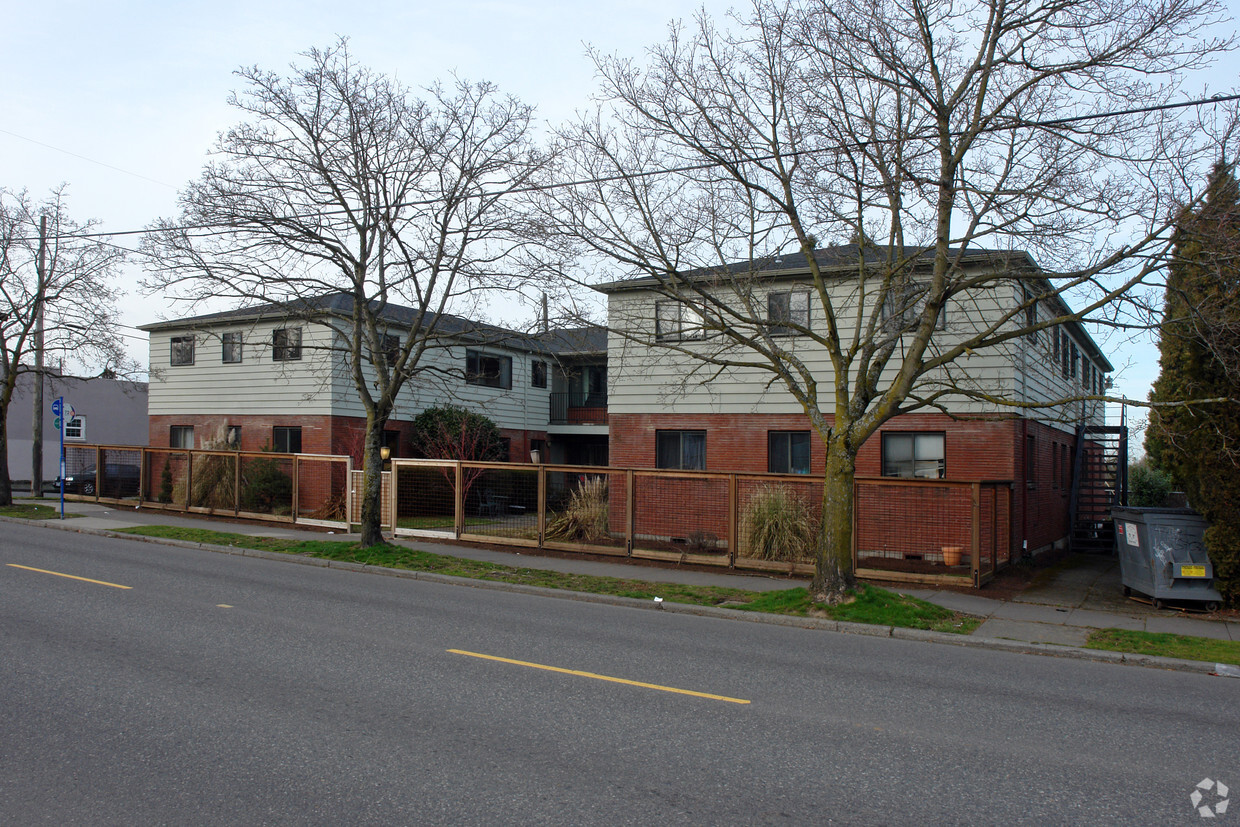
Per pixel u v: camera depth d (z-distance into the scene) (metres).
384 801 4.72
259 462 21.47
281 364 26.31
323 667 7.68
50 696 6.52
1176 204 10.06
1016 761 5.79
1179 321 10.41
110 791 4.77
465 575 14.14
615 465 19.64
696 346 18.84
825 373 17.83
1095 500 24.27
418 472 19.08
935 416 16.94
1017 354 16.41
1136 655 9.54
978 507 13.77
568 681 7.55
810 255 11.75
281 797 4.74
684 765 5.48
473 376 19.58
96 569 13.09
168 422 28.83
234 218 14.21
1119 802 5.06
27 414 37.03
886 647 9.91
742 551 15.77
